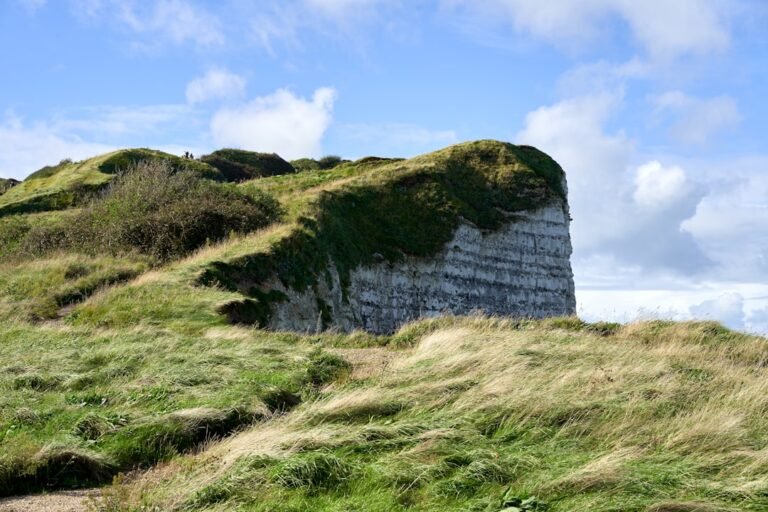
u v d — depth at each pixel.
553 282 61.12
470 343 16.61
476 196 60.50
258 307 27.45
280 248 36.44
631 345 18.91
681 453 9.58
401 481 8.68
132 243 37.72
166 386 13.24
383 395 11.97
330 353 17.06
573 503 7.95
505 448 9.70
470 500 8.14
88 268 32.25
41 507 8.80
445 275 53.50
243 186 47.19
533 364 14.27
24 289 28.80
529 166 65.81
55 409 12.16
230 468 9.10
